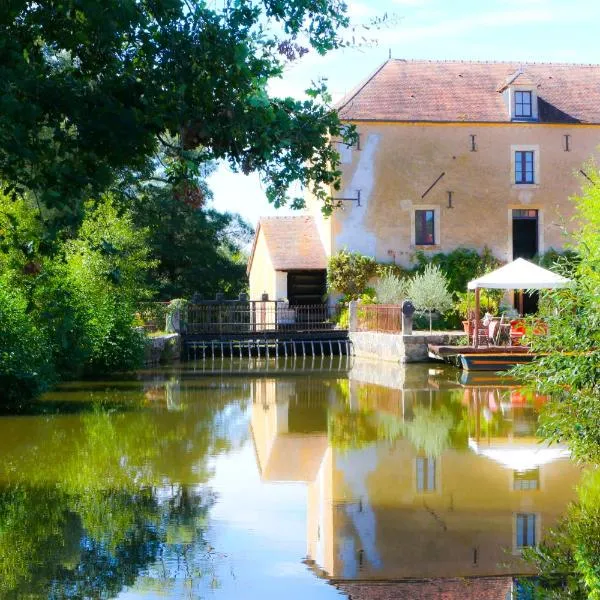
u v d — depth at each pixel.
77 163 6.00
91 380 20.19
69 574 6.55
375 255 32.09
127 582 6.38
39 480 9.62
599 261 8.41
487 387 18.78
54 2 5.64
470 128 32.50
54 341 17.11
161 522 7.95
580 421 8.10
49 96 5.70
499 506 8.48
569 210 32.66
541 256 32.16
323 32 6.64
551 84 34.06
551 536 7.48
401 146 32.19
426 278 28.55
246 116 6.11
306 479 9.73
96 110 5.74
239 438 12.38
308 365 25.72
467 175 32.47
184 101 6.06
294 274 34.22
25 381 14.88
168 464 10.52
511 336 23.14
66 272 17.42
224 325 31.61
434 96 33.09
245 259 50.31
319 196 6.77
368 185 32.09
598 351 7.87
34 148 5.71
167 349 27.31
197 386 19.33
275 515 8.22
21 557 6.96
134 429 13.09
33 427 13.13
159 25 6.13
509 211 32.56
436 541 7.39
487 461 10.62
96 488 9.26
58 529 7.73
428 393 17.80
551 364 8.14
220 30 6.14
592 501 8.58
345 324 30.83
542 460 10.65
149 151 6.09
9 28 5.80
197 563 6.81
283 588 6.29
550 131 32.72
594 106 33.38
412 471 10.12
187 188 6.49
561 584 6.37
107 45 5.90
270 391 18.38
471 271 31.83
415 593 6.20
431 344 24.58
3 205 11.95
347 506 8.55
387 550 7.17
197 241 39.91
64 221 6.20
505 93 32.97
